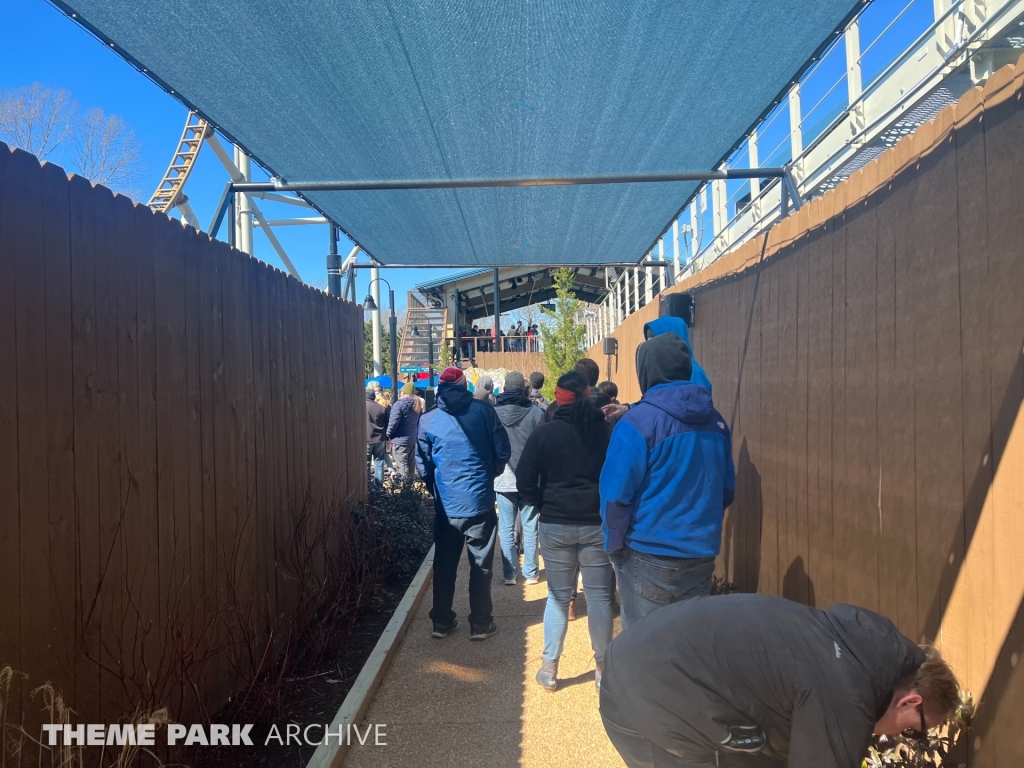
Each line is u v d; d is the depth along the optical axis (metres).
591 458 3.76
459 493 4.59
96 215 2.46
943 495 2.38
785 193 4.59
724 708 1.80
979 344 2.19
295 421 4.54
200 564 3.16
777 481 4.04
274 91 3.58
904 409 2.64
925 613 2.49
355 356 6.31
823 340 3.39
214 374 3.35
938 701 1.73
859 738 1.65
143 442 2.72
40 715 2.11
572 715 3.62
